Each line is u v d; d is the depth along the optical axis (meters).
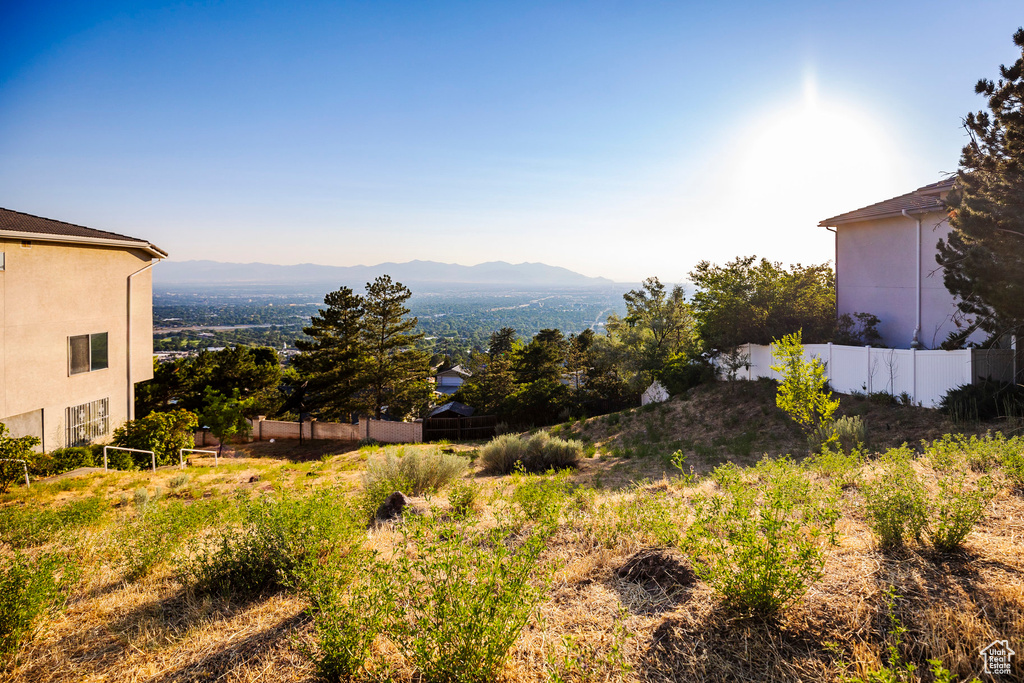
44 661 3.49
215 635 3.70
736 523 3.99
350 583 4.12
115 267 17.48
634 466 12.58
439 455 10.93
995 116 9.39
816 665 2.73
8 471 11.74
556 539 5.28
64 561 4.96
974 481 5.59
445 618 2.90
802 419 12.08
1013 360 11.68
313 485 12.72
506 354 42.19
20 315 13.74
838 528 4.57
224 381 39.41
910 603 3.16
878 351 13.63
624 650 3.00
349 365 33.53
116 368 17.55
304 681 3.01
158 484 12.76
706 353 20.30
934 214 14.81
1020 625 2.81
